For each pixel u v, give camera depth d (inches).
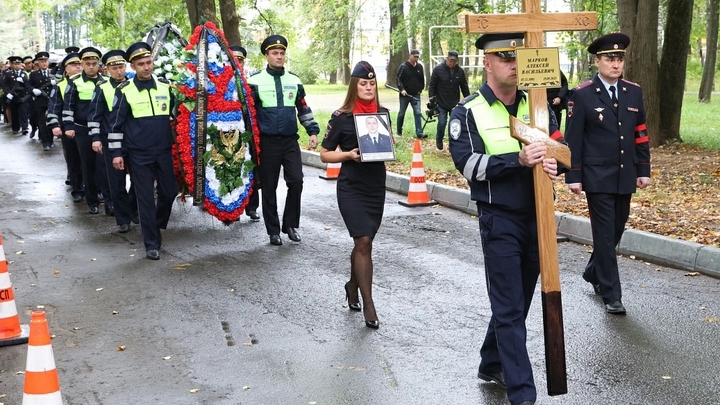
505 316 185.8
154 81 363.9
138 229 419.2
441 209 453.7
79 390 212.4
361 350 237.1
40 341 163.5
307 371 221.9
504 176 183.3
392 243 370.3
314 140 380.5
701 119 963.3
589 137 265.6
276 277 319.0
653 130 647.1
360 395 205.2
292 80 375.2
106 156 406.6
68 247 378.9
